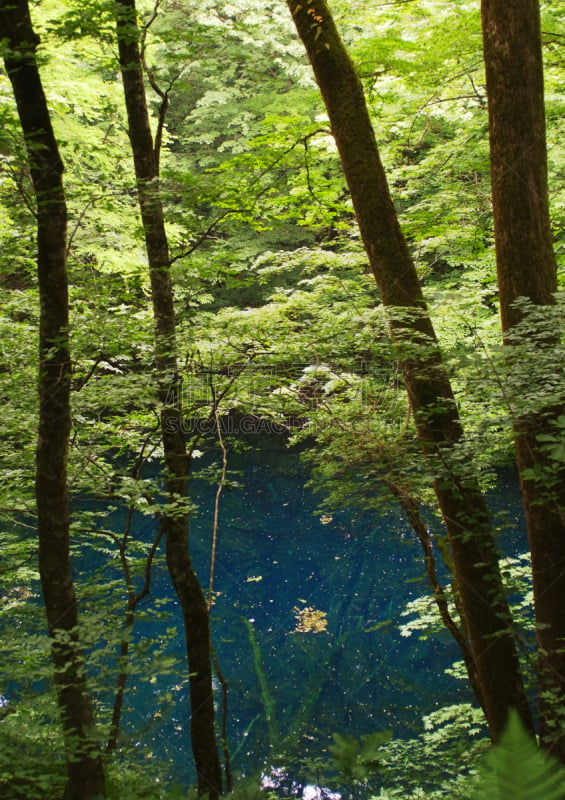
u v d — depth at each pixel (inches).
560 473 193.3
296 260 298.2
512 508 462.3
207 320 232.8
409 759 244.7
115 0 197.2
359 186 233.6
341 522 518.3
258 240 650.2
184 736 297.3
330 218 295.9
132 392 191.2
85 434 239.9
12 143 160.4
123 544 229.1
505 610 217.5
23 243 216.4
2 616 223.6
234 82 741.9
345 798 232.4
